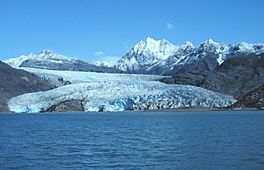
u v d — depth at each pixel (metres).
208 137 69.44
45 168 40.16
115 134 81.31
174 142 63.12
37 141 67.44
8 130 94.94
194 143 60.78
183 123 114.06
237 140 63.12
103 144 62.00
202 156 46.53
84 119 145.38
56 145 60.97
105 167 40.47
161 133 81.44
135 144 61.34
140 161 43.91
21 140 69.31
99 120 137.38
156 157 46.75
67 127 105.00
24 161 44.56
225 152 49.44
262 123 105.50
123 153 50.78
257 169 38.00
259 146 54.88
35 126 109.50
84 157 47.53
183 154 48.72
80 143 63.78
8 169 39.72
